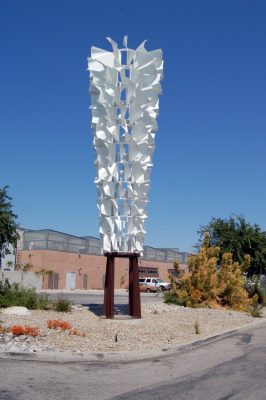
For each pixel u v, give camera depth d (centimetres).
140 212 1928
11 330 1289
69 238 5831
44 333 1338
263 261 3416
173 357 1241
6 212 2303
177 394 868
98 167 1928
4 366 1016
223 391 896
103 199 1911
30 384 894
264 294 3306
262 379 1005
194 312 2203
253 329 1961
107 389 890
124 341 1366
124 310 2142
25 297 2033
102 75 1938
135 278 1917
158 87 1986
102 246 1920
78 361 1113
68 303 2017
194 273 2603
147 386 926
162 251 7500
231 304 2636
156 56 1997
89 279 5959
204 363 1176
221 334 1655
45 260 5391
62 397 819
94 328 1564
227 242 3481
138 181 1931
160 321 1855
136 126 1941
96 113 1939
